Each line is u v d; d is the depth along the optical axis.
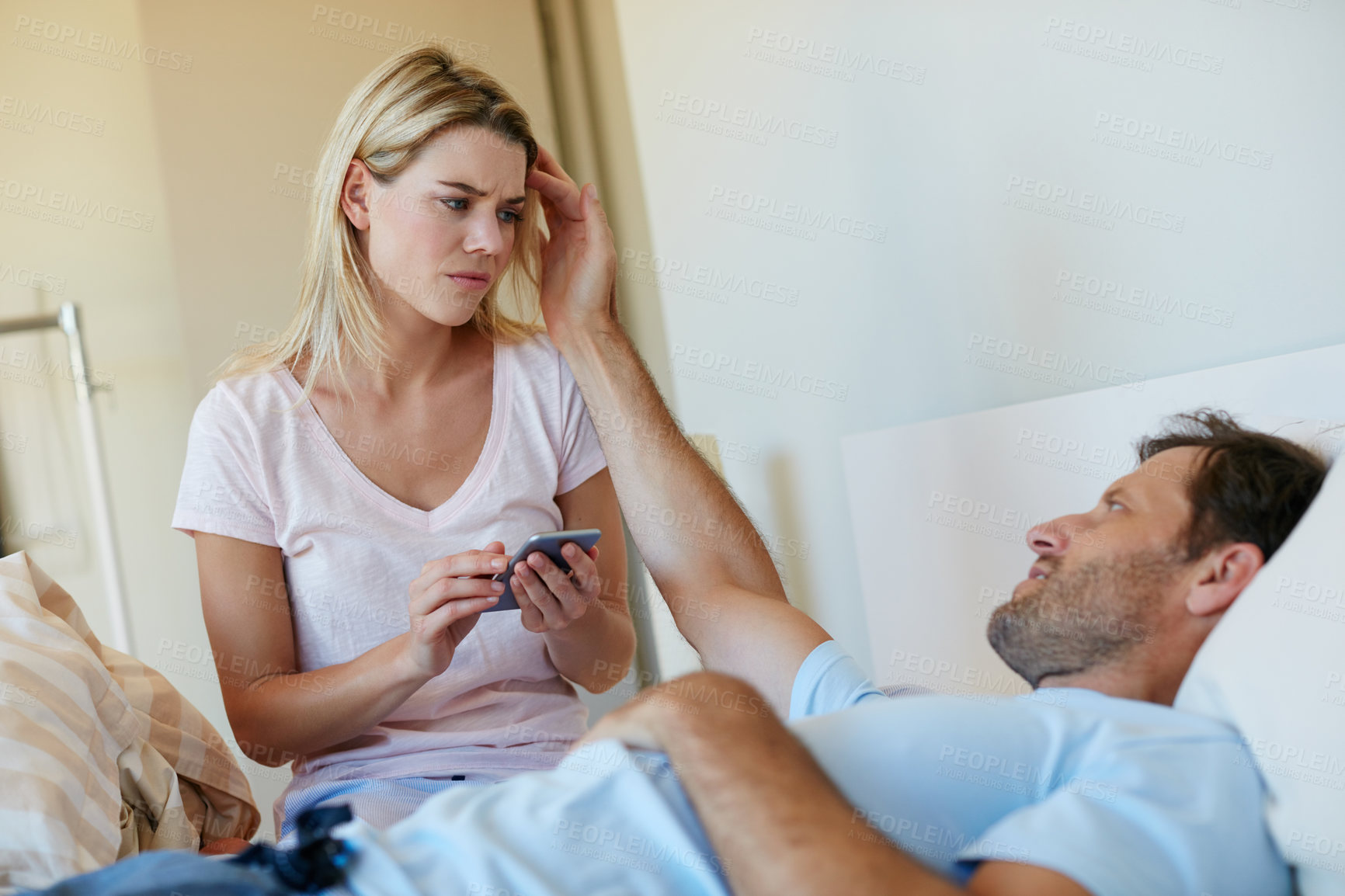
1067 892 0.65
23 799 0.95
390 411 1.28
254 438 1.22
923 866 0.62
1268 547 1.13
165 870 0.66
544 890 0.67
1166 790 0.76
